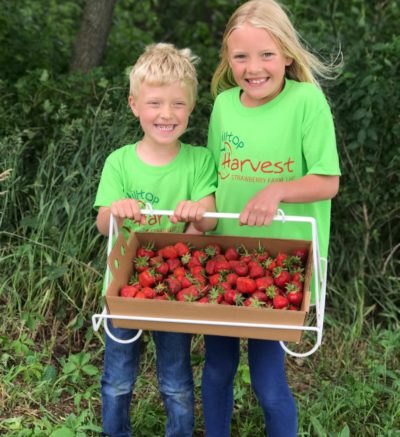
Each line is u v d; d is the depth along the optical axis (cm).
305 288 112
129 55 245
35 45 238
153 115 126
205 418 138
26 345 172
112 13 238
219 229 137
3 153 204
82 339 182
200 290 116
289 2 234
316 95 129
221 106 136
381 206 211
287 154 130
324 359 186
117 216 121
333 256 212
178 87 125
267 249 127
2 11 238
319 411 163
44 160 202
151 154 132
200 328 112
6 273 191
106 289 111
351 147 202
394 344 188
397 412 163
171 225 134
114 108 214
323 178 126
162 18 304
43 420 149
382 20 238
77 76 219
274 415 131
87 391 161
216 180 136
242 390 163
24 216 203
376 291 213
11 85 224
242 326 109
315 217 134
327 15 240
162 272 122
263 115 130
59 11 265
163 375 135
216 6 270
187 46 271
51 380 163
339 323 199
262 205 117
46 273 183
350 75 202
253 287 116
